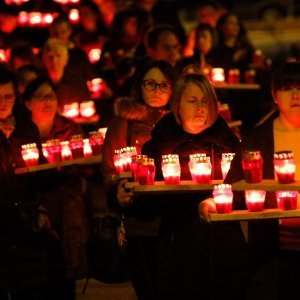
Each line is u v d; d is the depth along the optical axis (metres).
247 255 13.58
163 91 16.52
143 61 21.11
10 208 14.94
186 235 13.70
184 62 22.86
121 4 39.59
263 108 27.38
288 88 13.07
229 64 27.98
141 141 16.47
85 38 31.17
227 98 27.08
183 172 14.71
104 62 28.77
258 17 50.06
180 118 14.68
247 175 12.81
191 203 14.24
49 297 16.34
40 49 29.12
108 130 16.64
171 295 13.78
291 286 13.15
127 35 28.97
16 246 14.98
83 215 18.98
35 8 32.12
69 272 18.66
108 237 17.11
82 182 21.48
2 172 14.98
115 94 23.70
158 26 23.62
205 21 32.00
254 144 13.38
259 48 45.19
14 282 14.97
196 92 14.47
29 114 18.22
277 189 12.63
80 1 34.44
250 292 13.37
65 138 19.50
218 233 13.59
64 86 23.97
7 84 17.78
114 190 15.57
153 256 15.67
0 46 29.95
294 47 43.84
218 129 14.80
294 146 13.27
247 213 12.91
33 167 17.78
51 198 18.62
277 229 13.19
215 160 14.76
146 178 14.04
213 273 13.59
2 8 30.45
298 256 13.09
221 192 13.03
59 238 16.75
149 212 15.21
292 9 51.97
